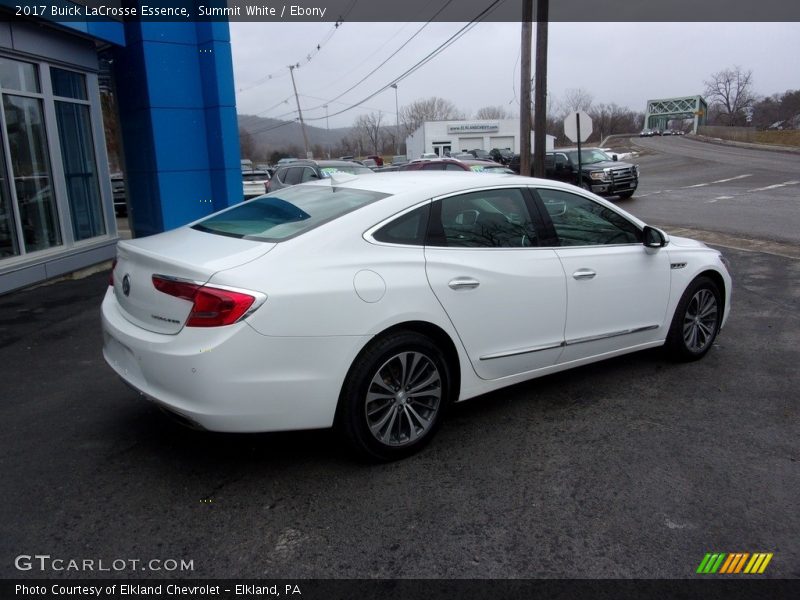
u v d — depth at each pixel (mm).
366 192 3826
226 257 3205
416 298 3477
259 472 3469
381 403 3473
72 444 3805
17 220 8438
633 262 4613
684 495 3236
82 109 10094
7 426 4062
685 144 61469
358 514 3070
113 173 28688
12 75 8375
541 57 14820
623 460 3596
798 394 4527
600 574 2645
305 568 2686
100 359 5434
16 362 5359
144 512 3082
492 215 3996
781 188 20188
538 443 3812
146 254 3383
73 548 2807
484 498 3213
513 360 4027
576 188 4512
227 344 2973
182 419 3189
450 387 3812
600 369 5102
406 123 95750
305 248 3281
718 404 4367
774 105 97812
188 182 11891
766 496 3225
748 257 9766
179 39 11391
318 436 3916
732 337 5910
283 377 3107
